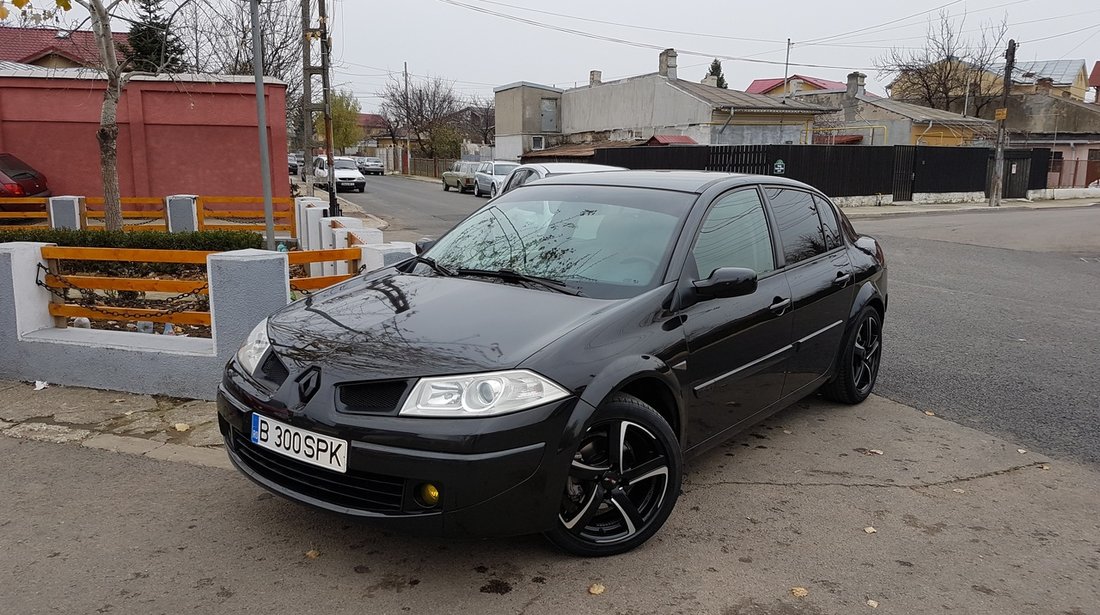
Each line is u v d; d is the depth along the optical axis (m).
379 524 2.91
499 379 2.89
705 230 3.99
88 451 4.30
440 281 3.85
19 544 3.34
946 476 4.29
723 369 3.86
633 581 3.13
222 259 4.83
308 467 3.04
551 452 2.93
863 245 5.64
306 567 3.19
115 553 3.28
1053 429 5.06
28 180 18.11
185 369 5.06
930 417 5.27
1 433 4.52
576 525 3.18
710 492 4.01
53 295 5.57
